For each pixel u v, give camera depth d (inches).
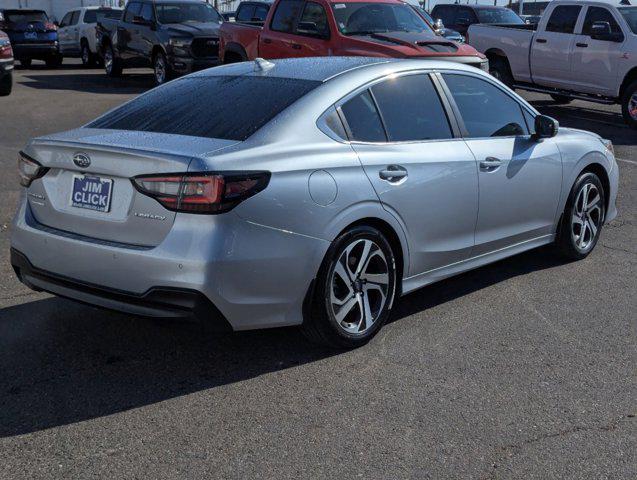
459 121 201.3
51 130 479.2
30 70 932.0
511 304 205.9
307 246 159.9
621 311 201.3
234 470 128.1
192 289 147.2
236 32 547.5
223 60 567.2
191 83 195.6
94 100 619.8
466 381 160.7
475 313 199.2
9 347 176.6
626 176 376.8
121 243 155.1
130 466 129.2
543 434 139.9
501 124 215.8
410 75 194.1
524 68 588.7
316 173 162.1
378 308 179.6
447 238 195.0
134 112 183.6
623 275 231.0
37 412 147.3
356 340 174.4
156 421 144.3
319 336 169.6
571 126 532.1
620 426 143.0
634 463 130.7
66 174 165.2
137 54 735.1
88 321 192.2
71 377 162.1
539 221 226.1
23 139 447.5
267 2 668.7
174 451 133.9
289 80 182.2
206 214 147.7
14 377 161.8
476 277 228.5
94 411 147.8
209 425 142.8
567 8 555.5
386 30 471.2
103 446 135.4
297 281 160.1
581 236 241.9
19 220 172.9
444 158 190.7
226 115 170.6
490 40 610.5
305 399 152.9
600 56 529.3
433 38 458.9
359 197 168.7
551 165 224.4
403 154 181.8
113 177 156.9
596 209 246.4
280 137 162.1
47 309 199.8
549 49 564.4
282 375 163.3
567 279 226.7
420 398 153.3
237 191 149.3
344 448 135.0
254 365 168.2
